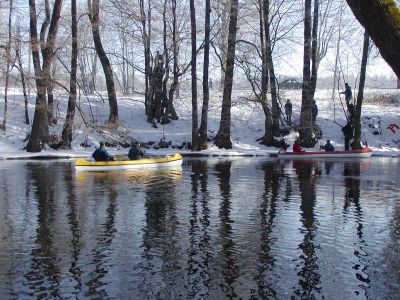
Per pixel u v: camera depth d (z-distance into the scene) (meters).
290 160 28.09
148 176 20.80
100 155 23.19
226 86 32.47
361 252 10.06
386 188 17.84
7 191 16.80
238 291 7.98
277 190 17.31
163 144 32.66
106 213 13.46
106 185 18.20
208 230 11.68
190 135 34.44
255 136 35.81
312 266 9.19
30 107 36.91
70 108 30.59
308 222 12.52
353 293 7.95
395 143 35.25
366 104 43.66
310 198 15.77
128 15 30.98
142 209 13.99
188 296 7.78
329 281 8.45
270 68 32.88
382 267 9.17
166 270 8.93
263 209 14.05
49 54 28.33
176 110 39.84
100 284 8.28
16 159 27.14
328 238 11.05
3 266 9.12
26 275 8.68
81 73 44.91
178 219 12.78
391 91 50.44
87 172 21.91
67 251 10.02
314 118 35.22
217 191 17.00
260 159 28.69
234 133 36.03
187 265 9.21
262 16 33.91
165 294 7.85
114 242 10.67
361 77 31.30
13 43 27.58
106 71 33.12
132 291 7.98
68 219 12.77
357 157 29.83
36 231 11.55
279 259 9.59
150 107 36.34
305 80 32.62
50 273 8.77
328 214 13.43
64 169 22.94
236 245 10.46
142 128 35.62
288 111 35.53
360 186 18.30
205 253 9.91
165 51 35.94
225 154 30.38
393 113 38.97
